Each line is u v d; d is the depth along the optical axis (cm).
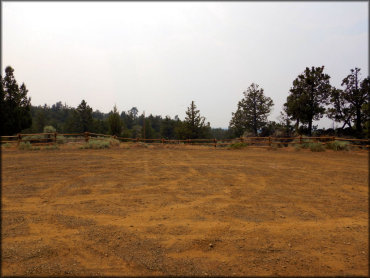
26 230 377
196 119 3678
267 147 1980
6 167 910
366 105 2331
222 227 391
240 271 271
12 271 270
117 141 2181
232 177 784
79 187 637
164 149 1936
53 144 1817
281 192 607
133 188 633
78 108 4475
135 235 360
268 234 366
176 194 582
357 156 1361
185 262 289
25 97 2859
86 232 371
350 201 536
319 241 345
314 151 1661
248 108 3152
